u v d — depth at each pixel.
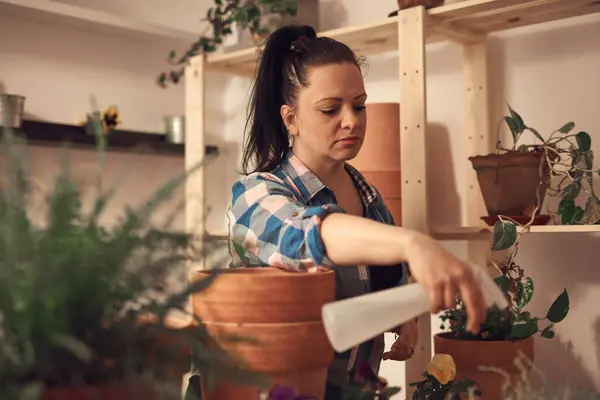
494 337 1.63
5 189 0.62
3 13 2.26
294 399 0.72
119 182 0.69
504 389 0.89
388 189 2.02
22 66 2.32
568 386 0.91
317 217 0.87
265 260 0.95
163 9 2.80
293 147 1.31
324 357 0.78
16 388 0.56
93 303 0.61
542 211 1.91
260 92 1.35
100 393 0.60
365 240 0.80
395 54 2.28
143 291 0.65
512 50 2.01
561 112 1.92
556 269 1.91
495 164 1.70
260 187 1.06
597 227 1.55
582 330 1.86
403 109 1.79
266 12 2.32
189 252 0.69
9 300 0.58
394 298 0.73
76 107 2.46
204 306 0.77
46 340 0.58
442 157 2.16
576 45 1.89
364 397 0.82
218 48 2.76
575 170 1.70
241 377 0.69
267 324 0.75
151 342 0.65
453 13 1.77
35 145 2.28
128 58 2.63
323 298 0.79
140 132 2.49
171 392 0.64
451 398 1.30
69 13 2.28
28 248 0.59
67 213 0.62
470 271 0.72
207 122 2.79
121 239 0.64
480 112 2.04
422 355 1.87
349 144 1.22
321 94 1.21
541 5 1.75
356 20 2.36
